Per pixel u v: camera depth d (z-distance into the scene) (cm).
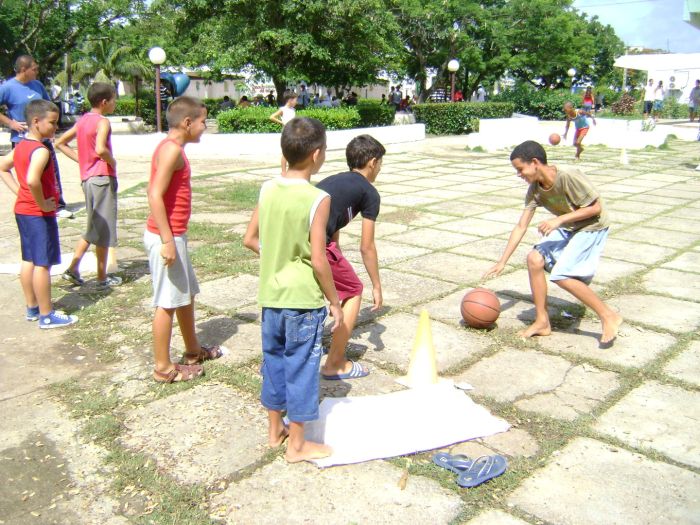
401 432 328
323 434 325
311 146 285
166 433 332
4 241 732
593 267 436
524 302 537
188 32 2097
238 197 1007
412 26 2908
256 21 1834
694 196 1066
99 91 537
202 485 288
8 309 514
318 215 281
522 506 275
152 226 363
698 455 316
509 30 3209
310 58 1944
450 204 985
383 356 426
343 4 1778
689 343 454
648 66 2998
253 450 316
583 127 1575
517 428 339
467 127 2378
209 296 543
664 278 610
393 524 263
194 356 406
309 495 282
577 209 427
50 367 409
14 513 271
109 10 2697
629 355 432
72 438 328
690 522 266
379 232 796
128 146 1638
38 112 455
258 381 387
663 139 1866
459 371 406
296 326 288
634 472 301
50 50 2755
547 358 427
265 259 294
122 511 272
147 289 561
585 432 335
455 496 282
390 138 1986
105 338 455
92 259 641
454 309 517
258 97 2419
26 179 453
